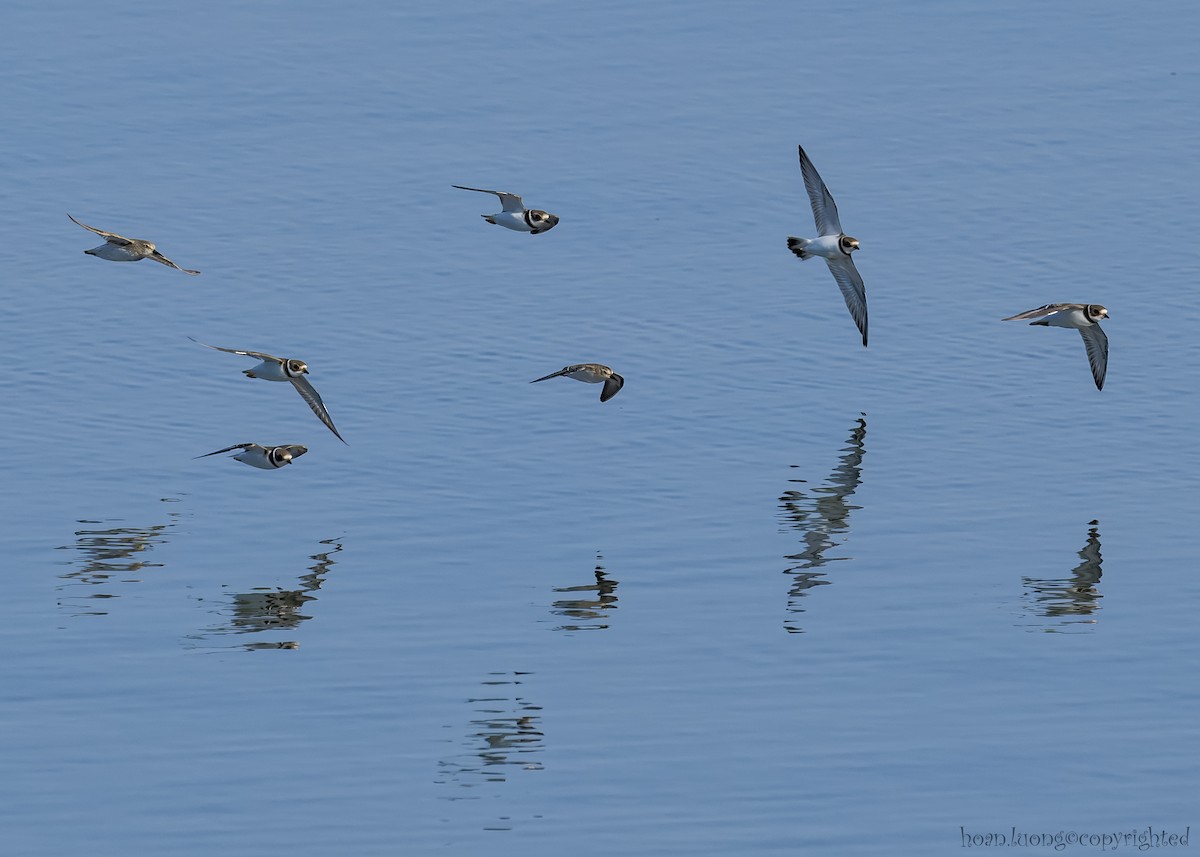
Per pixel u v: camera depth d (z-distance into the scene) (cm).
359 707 4669
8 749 4456
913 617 5153
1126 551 5556
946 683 4778
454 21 9969
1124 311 7262
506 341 7025
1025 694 4712
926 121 8838
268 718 4609
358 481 6050
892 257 7694
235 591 5316
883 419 6525
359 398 6631
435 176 8312
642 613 5188
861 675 4828
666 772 4341
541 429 6406
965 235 7844
